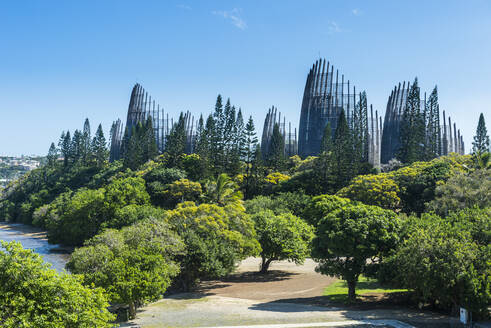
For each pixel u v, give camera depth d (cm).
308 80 13388
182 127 10950
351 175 8775
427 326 2239
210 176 9562
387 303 2977
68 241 7756
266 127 14112
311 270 5200
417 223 2983
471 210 3019
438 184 6294
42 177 15362
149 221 4075
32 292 1664
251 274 5000
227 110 10212
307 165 9962
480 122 9450
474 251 2303
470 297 2186
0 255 1720
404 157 9962
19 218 13325
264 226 4916
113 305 3516
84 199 7819
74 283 1852
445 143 11825
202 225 4225
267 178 9569
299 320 2427
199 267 3872
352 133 9812
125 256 2914
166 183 9038
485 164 6688
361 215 3047
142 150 12950
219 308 2986
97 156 15350
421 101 11212
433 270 2303
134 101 17250
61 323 1639
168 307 3131
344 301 3103
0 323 1595
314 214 6319
